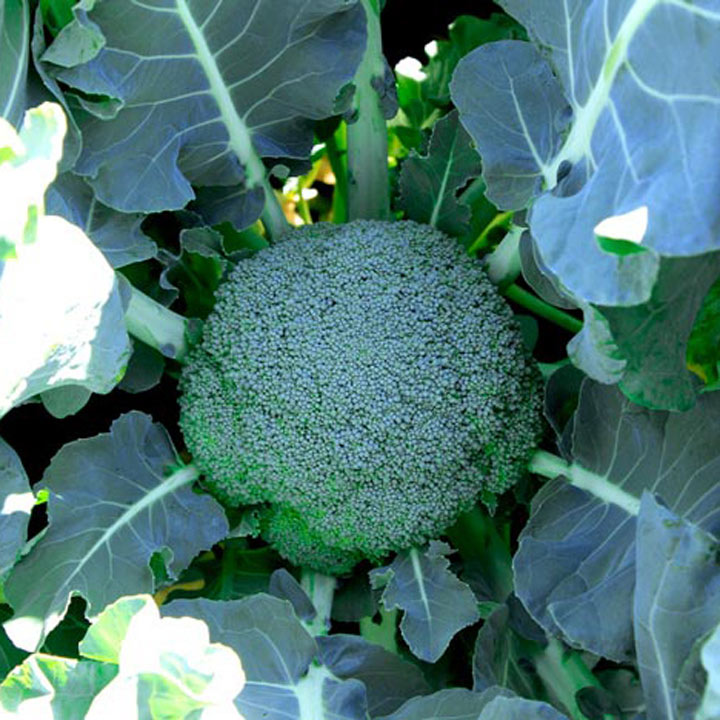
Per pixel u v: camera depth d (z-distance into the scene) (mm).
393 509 435
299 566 474
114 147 417
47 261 333
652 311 318
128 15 387
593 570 399
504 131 405
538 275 405
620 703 444
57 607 400
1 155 324
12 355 326
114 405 522
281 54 425
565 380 442
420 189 476
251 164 458
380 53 470
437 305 438
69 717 339
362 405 428
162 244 464
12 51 379
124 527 421
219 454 443
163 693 315
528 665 447
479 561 470
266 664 391
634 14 316
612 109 331
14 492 387
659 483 396
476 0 574
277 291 443
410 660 460
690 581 342
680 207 282
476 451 439
